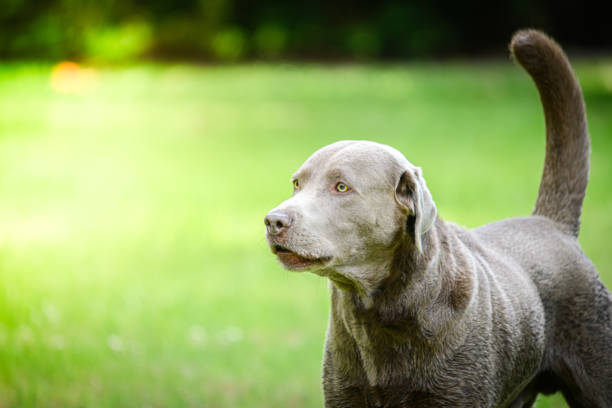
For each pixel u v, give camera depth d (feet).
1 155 59.00
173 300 26.96
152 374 20.94
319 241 12.23
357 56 132.98
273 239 12.23
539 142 61.16
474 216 37.11
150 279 29.58
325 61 130.00
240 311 25.89
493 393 12.96
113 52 127.75
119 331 23.95
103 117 78.84
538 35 16.30
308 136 66.18
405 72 112.47
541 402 19.34
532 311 13.75
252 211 40.91
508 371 13.29
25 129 71.46
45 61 124.88
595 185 43.96
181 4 139.03
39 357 21.43
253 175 51.19
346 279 12.68
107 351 22.17
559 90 16.11
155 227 38.01
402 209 12.45
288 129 70.23
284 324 24.97
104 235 36.86
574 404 14.84
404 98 88.17
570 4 137.18
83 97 91.97
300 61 130.00
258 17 139.44
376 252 12.51
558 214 15.90
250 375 21.18
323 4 139.95
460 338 12.48
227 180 49.73
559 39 138.72
